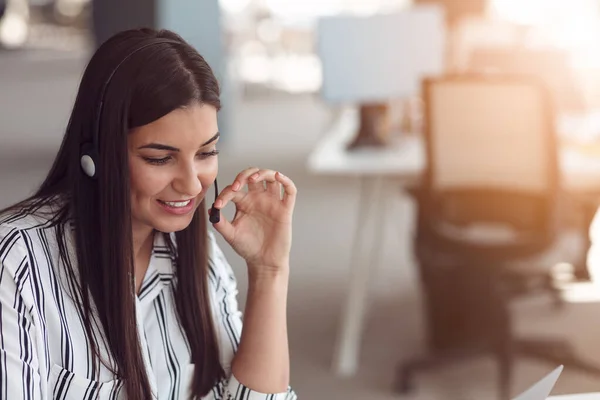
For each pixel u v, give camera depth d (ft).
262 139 26.32
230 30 35.37
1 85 37.55
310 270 14.24
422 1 14.58
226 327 4.58
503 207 9.60
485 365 10.55
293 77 42.19
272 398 4.36
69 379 3.75
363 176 10.55
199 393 4.36
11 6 60.49
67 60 49.08
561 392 9.40
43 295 3.65
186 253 4.26
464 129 9.39
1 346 3.48
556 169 9.18
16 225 3.71
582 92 12.85
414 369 9.78
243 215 4.39
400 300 12.87
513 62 13.23
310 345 11.19
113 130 3.54
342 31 10.83
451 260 9.58
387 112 11.21
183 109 3.53
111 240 3.68
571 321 11.59
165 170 3.64
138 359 3.90
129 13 22.81
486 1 14.66
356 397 9.70
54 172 3.90
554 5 15.80
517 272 9.50
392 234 16.20
